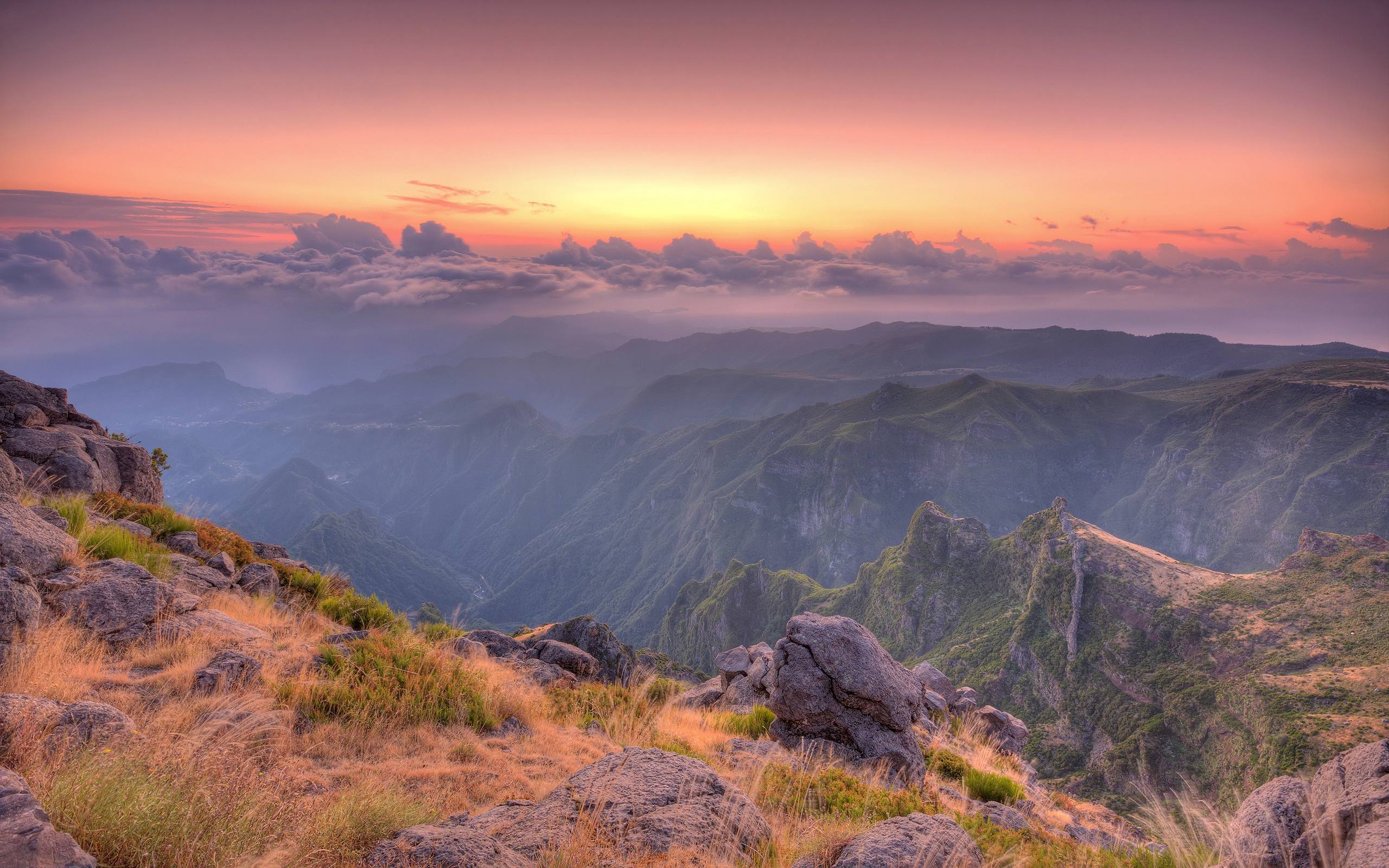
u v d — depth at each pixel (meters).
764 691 18.45
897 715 13.20
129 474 22.66
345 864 5.71
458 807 7.64
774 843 7.11
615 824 6.44
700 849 6.21
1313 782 6.02
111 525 16.22
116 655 10.23
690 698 20.05
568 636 19.91
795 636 14.10
